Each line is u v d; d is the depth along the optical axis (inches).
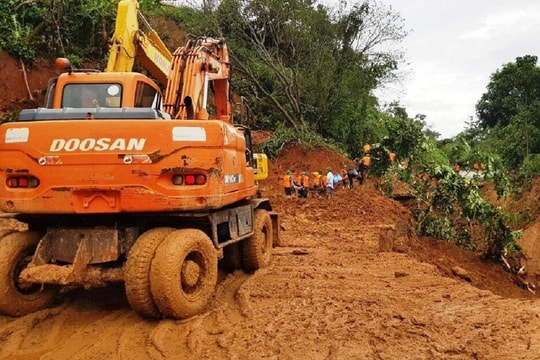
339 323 248.1
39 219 278.1
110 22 936.3
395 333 234.1
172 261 239.8
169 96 304.5
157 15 1208.2
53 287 281.0
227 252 355.3
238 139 303.0
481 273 673.0
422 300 297.9
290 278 349.1
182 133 246.7
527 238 856.3
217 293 305.6
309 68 1196.5
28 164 249.4
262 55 1164.5
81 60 885.8
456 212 780.0
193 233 257.1
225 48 376.8
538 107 1748.3
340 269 393.7
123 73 295.0
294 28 1162.6
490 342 222.7
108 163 245.0
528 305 285.1
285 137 1083.9
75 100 291.0
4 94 760.3
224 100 378.0
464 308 279.9
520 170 1159.0
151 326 249.6
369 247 511.2
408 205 864.9
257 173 412.5
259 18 1179.3
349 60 1206.9
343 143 1232.2
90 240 257.0
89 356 218.8
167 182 247.3
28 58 809.5
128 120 247.6
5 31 810.2
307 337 228.7
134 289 238.8
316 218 698.8
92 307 283.0
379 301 291.1
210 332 238.5
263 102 1211.9
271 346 218.7
